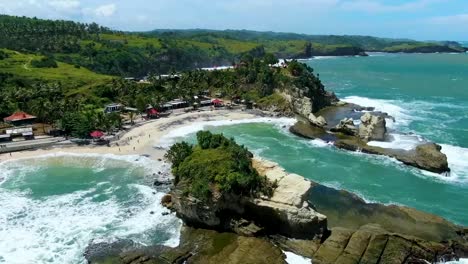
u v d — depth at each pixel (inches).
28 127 5428.2
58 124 5231.3
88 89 7209.6
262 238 2817.4
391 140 4963.1
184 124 5871.1
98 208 3326.8
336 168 4192.9
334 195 3472.0
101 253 2682.1
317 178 3934.5
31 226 3041.3
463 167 4205.2
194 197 2933.1
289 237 2832.2
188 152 3432.6
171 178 3865.7
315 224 2768.2
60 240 2844.5
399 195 3585.1
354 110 6875.0
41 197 3550.7
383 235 2679.6
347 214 3149.6
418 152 4439.0
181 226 3026.6
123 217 3166.8
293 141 5147.6
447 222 2997.0
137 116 6254.9
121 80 7746.1
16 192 3654.0
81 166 4247.0
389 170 4141.2
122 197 3523.6
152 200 3447.3
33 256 2652.6
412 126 5757.9
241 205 2960.1
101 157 4485.7
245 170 3043.8
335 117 6407.5
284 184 2994.6
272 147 4889.3
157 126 5708.7
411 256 2571.4
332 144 4980.3
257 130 5649.6
